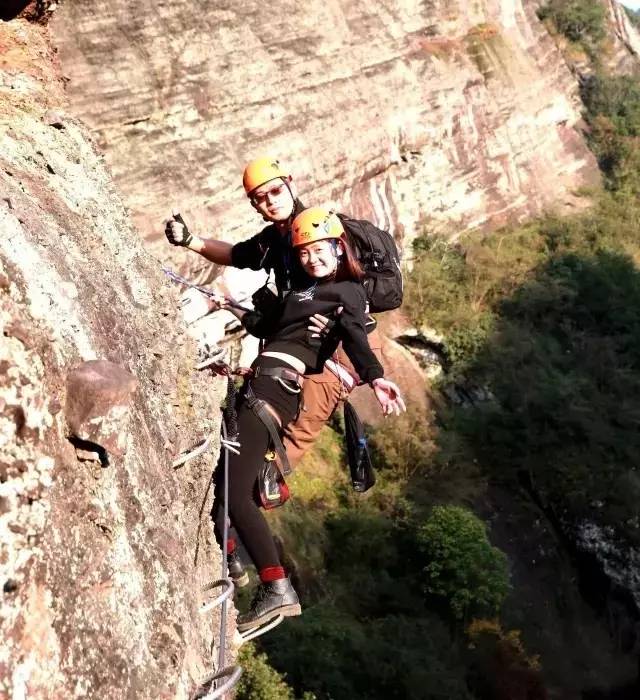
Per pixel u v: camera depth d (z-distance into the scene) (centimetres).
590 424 3231
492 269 3619
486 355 3362
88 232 382
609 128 5119
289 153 2708
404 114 3406
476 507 2933
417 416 2861
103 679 245
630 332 3872
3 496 218
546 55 4862
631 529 3103
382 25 3444
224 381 533
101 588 258
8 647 207
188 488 391
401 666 2008
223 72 2492
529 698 2359
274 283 444
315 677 1841
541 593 2927
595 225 4303
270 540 415
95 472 272
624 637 3027
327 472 2627
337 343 420
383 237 430
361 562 2427
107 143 2133
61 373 262
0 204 283
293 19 2872
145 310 418
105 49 2150
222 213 2361
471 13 4197
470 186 3881
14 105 434
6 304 243
